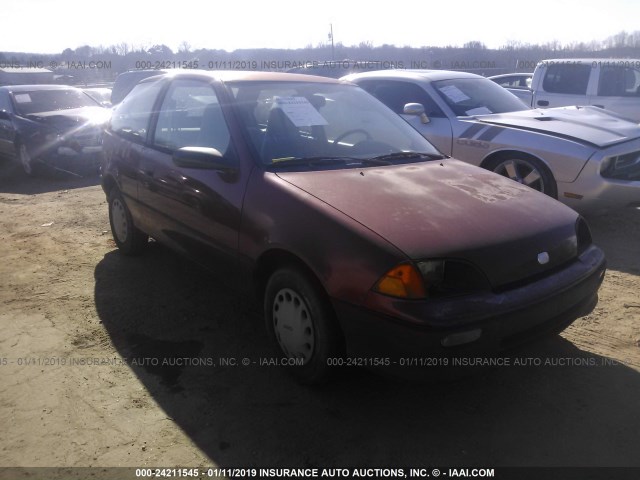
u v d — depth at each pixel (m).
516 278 2.67
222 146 3.52
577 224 3.11
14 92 10.47
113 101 12.65
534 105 9.78
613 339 3.52
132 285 4.45
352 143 3.80
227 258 3.38
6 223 6.40
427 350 2.41
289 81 4.07
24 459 2.48
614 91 8.95
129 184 4.53
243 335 3.64
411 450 2.55
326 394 2.97
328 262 2.65
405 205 2.86
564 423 2.72
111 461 2.47
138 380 3.11
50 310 4.00
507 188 3.31
